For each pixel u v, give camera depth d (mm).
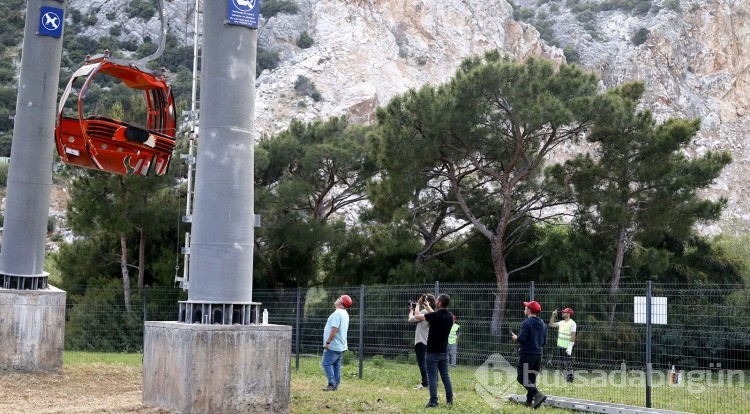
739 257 34781
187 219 13703
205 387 11477
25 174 18703
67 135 15453
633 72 123125
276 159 39125
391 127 30781
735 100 122000
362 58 111500
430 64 117500
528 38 130250
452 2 124750
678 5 130000
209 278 11938
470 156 31234
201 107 12320
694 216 31203
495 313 18797
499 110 30844
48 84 18922
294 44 114438
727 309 16656
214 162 12109
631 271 32469
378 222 37031
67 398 14297
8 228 18672
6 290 18109
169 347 11883
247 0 12281
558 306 21078
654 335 17234
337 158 38219
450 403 13867
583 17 141500
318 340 23922
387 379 18781
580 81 30094
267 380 11875
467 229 41562
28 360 18094
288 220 36656
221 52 12227
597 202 31172
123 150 15773
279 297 25922
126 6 108188
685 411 14305
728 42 125250
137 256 36781
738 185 107000
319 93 103875
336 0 120000
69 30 103188
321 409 13078
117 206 33062
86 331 30016
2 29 101750
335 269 37844
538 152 33781
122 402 13359
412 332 20969
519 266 34375
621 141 30625
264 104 101250
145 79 15859
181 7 109125
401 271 34125
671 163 30594
